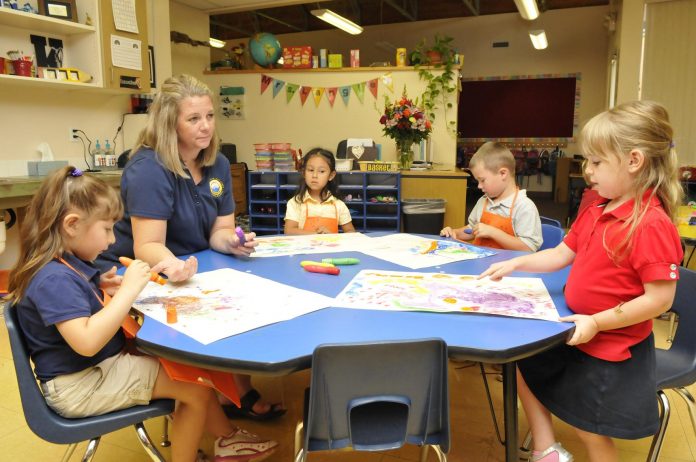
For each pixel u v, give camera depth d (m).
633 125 1.14
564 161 9.34
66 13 3.78
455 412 2.02
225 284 1.40
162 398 1.28
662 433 1.43
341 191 3.98
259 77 6.36
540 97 9.85
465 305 1.22
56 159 4.14
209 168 1.87
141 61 4.32
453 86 5.62
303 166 2.85
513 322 1.12
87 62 4.02
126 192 1.68
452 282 1.42
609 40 8.87
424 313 1.18
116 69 4.11
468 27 9.96
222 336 1.04
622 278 1.17
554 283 1.43
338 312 1.18
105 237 1.25
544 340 1.03
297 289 1.35
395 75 5.80
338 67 6.08
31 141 3.96
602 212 1.28
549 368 1.32
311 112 6.21
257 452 1.56
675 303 1.57
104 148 4.54
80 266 1.21
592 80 9.52
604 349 1.20
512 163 2.28
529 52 9.76
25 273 1.16
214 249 1.88
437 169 4.75
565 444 1.78
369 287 1.37
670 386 1.41
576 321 1.12
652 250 1.11
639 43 6.34
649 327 1.22
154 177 1.65
